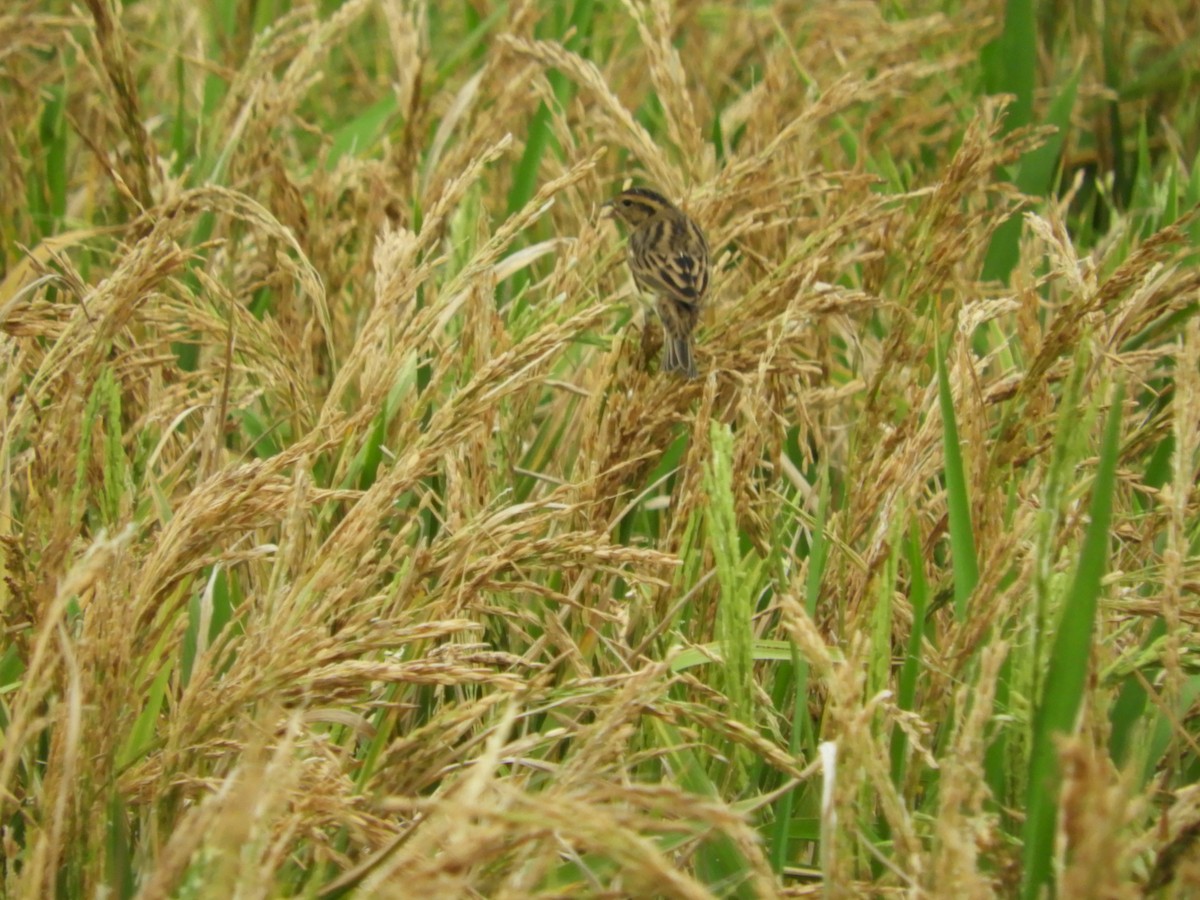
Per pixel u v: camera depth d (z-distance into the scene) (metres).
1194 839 5.97
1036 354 8.70
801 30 17.44
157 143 15.28
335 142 14.34
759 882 6.09
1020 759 6.96
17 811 7.02
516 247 13.14
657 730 7.31
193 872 5.50
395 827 6.27
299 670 6.61
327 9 19.11
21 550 7.42
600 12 18.91
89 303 8.02
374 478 9.26
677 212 11.60
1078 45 15.77
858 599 8.10
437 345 10.50
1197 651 7.74
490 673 6.58
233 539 8.95
